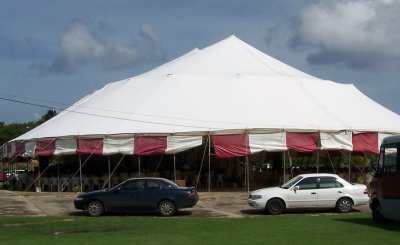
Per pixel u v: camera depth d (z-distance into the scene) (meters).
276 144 33.19
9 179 42.28
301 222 19.36
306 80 39.84
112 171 37.06
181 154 38.12
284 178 33.38
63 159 39.84
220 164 38.34
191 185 35.81
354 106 38.41
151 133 33.28
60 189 35.69
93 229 18.38
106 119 35.47
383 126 36.28
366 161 40.16
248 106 35.50
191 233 16.91
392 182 18.23
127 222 20.17
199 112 34.94
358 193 23.23
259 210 24.45
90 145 33.94
